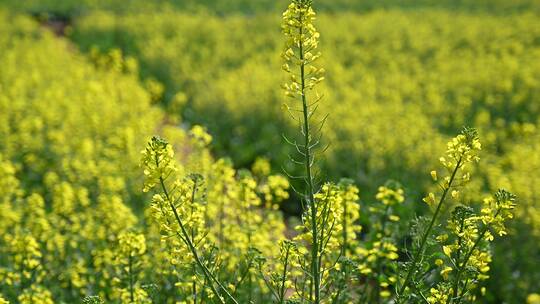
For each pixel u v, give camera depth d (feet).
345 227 20.65
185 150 44.27
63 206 28.30
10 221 26.37
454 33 84.53
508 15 101.45
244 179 23.56
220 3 127.54
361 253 20.63
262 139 47.26
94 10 113.50
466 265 16.49
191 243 15.75
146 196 32.73
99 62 71.00
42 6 113.50
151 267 22.57
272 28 92.12
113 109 46.85
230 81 57.88
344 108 48.08
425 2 123.44
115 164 36.01
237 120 50.47
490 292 28.09
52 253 25.46
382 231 22.15
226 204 26.45
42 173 38.34
